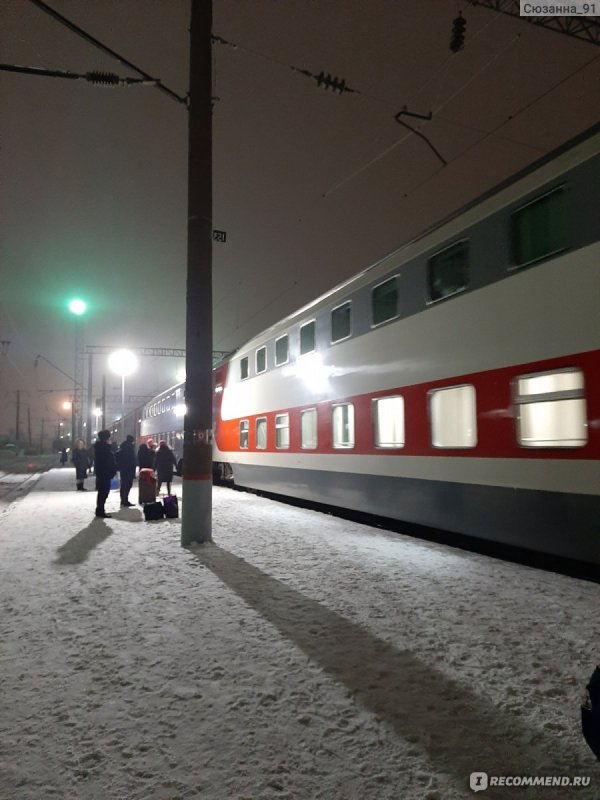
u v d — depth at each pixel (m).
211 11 8.32
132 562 6.82
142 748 2.84
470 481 6.96
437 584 5.77
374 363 9.12
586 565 6.93
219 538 8.41
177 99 8.20
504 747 2.83
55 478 25.05
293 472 12.23
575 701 3.29
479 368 6.83
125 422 46.50
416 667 3.77
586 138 5.78
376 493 9.01
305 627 4.54
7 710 3.24
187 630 4.49
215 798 2.45
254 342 15.27
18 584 5.90
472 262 7.07
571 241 5.75
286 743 2.88
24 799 2.43
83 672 3.73
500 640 4.23
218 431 18.66
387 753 2.79
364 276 9.59
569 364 5.65
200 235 8.11
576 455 5.56
